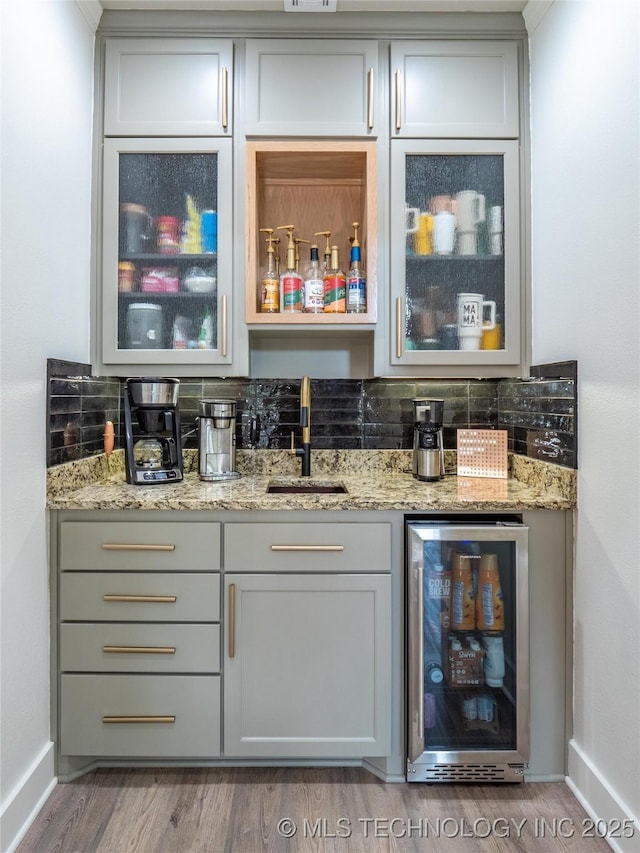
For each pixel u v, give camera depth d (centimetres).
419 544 153
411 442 218
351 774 161
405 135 182
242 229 182
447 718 163
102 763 161
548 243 172
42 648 152
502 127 183
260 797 151
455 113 183
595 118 143
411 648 154
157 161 184
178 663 157
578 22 152
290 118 182
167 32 181
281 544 157
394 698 159
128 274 185
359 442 218
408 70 183
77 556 156
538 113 178
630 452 130
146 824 141
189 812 145
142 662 157
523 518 158
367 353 214
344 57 182
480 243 186
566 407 160
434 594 162
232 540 157
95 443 186
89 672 157
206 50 181
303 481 199
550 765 158
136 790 154
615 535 136
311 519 158
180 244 184
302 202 211
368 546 157
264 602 158
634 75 127
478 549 162
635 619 128
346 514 158
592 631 147
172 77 181
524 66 184
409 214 185
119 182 183
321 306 188
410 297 186
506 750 157
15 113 134
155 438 195
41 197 148
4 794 131
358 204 212
